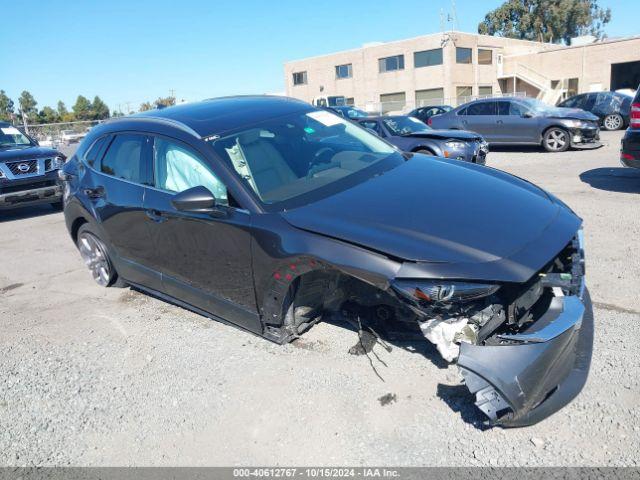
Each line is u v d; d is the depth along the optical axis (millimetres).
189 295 4098
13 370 3914
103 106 82750
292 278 3193
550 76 39906
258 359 3670
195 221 3719
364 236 2904
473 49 40938
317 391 3232
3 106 84688
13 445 3090
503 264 2617
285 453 2775
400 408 3004
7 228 9242
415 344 3578
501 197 3312
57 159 10398
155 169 4168
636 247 5180
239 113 4246
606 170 9695
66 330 4512
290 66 50406
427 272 2643
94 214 4859
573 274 2932
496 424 2688
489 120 14258
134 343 4129
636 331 3539
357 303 3479
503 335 2613
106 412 3301
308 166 3797
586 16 62562
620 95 18297
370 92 44844
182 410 3227
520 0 63688
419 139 10008
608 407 2834
